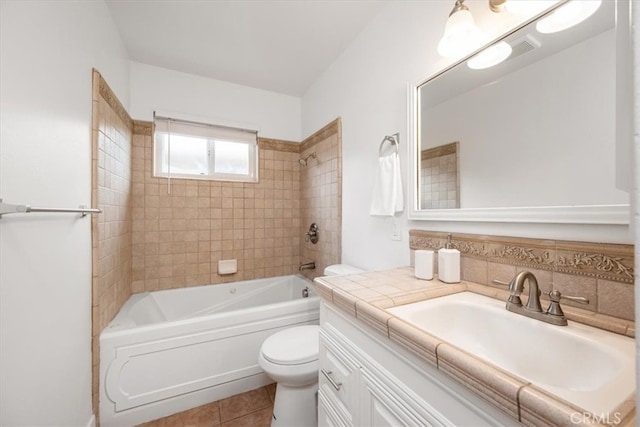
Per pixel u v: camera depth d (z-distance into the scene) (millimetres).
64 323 1003
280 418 1246
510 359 740
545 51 842
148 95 2152
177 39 1840
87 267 1221
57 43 971
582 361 610
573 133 776
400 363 664
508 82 940
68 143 1051
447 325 864
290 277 2660
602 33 730
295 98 2779
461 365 493
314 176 2457
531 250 857
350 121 1896
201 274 2354
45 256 885
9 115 721
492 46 989
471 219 1044
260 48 1946
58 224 969
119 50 1758
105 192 1459
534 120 867
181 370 1477
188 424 1384
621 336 625
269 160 2654
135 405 1372
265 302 2527
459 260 1042
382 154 1565
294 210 2777
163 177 2219
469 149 1076
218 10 1565
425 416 588
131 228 2078
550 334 678
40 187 862
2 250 692
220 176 2490
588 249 729
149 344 1409
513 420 440
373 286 989
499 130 970
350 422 835
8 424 706
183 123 2293
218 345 1566
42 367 862
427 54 1267
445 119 1178
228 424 1382
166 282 2223
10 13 728
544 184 838
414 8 1341
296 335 1430
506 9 912
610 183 706
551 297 713
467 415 510
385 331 682
